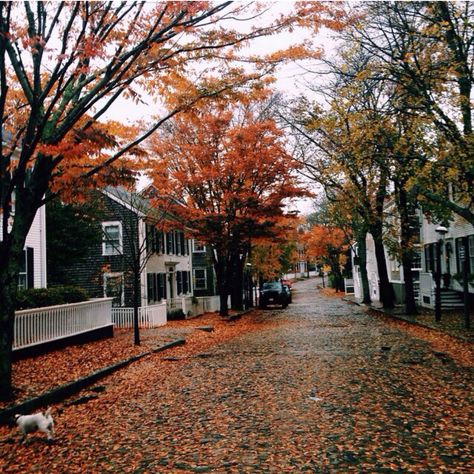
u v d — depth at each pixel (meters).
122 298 31.02
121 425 8.20
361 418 8.06
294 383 10.88
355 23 12.82
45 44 8.80
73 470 6.29
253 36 10.53
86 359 14.27
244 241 30.09
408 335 18.80
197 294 53.09
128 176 11.26
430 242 32.59
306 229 79.12
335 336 19.47
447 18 13.91
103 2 9.38
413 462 6.15
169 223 27.25
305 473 5.91
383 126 15.98
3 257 9.65
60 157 10.20
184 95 11.73
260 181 27.02
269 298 42.72
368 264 52.69
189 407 9.20
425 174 14.40
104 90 10.99
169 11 9.60
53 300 17.17
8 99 11.58
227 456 6.56
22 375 11.83
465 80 14.67
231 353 16.06
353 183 26.25
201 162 26.42
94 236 28.62
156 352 16.42
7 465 6.56
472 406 8.57
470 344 15.46
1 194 9.25
